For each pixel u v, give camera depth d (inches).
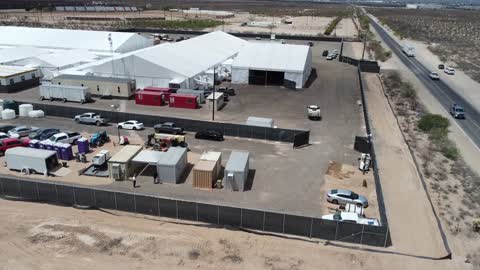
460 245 1176.8
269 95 2775.6
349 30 6983.3
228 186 1443.2
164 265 1049.5
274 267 1055.0
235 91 2851.9
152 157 1526.8
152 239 1153.4
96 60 3324.3
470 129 2198.6
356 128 2150.6
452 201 1424.7
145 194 1370.6
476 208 1379.2
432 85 3213.6
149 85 2812.5
